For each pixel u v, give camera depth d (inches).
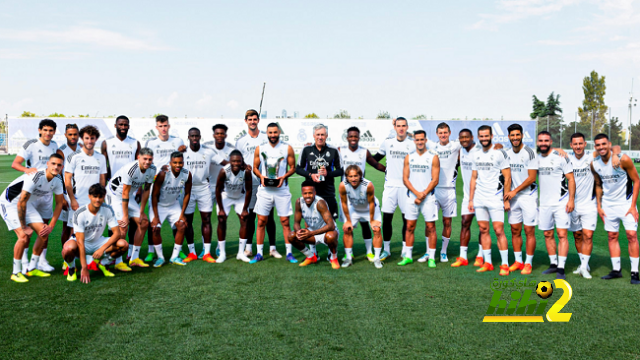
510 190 189.3
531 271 192.1
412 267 201.6
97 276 184.4
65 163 207.2
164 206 208.5
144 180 198.5
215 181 246.1
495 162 187.9
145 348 115.6
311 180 201.5
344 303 150.2
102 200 174.9
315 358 110.3
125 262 212.7
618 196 173.5
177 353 113.0
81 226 174.7
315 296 157.8
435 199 208.5
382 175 684.7
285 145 212.1
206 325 130.8
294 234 201.5
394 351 114.3
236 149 225.9
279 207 209.8
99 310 142.9
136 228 205.8
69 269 177.0
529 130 1206.3
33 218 181.8
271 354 112.5
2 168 742.5
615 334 123.8
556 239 266.5
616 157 168.4
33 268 182.7
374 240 201.9
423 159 200.8
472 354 112.6
